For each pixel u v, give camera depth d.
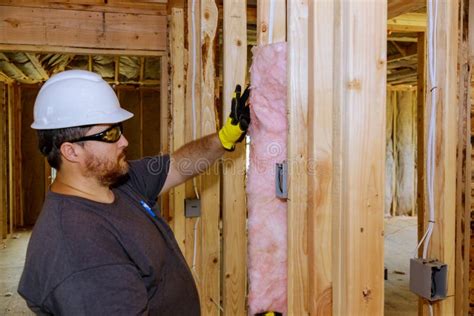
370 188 0.95
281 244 1.13
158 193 1.51
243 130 1.40
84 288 0.98
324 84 0.98
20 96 7.07
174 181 1.54
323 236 0.99
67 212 1.08
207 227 2.36
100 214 1.12
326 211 0.99
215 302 2.38
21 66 5.74
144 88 7.54
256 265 1.14
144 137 7.62
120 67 6.19
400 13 2.40
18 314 3.68
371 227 0.95
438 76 1.15
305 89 1.01
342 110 0.95
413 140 8.27
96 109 1.13
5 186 6.39
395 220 7.97
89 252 1.01
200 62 2.19
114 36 2.97
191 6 2.38
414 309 3.81
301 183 1.02
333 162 0.98
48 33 2.87
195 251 2.60
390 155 8.28
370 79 0.94
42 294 1.02
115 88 7.42
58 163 1.15
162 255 1.26
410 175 8.30
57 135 1.12
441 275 1.12
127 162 1.34
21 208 7.12
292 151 1.01
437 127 1.15
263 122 1.11
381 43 0.95
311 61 0.99
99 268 1.00
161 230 1.35
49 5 2.87
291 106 1.01
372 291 0.96
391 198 8.35
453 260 1.15
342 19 0.95
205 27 2.16
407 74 6.39
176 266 1.36
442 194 1.14
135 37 3.00
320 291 1.00
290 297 1.04
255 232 1.14
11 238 6.43
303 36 1.01
